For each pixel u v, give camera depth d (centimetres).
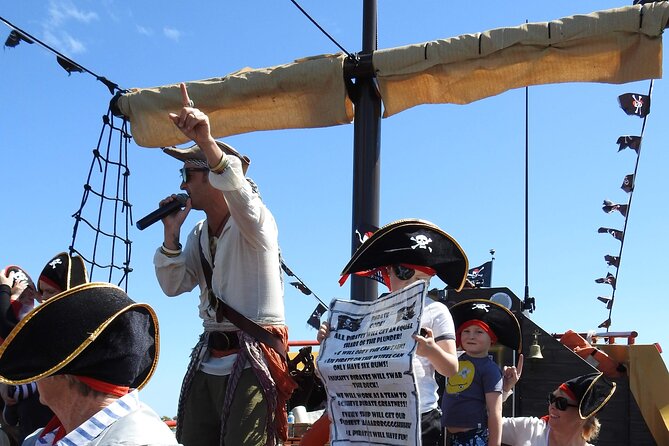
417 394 360
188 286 443
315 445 471
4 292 497
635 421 724
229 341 414
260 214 407
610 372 746
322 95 624
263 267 415
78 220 557
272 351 410
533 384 714
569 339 779
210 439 420
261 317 410
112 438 233
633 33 553
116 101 655
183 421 425
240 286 413
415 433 359
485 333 538
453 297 755
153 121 653
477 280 944
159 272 436
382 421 379
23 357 234
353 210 616
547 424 656
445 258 432
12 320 491
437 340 407
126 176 611
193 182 430
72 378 242
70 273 446
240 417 394
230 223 423
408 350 367
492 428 516
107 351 243
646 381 725
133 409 246
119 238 587
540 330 721
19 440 511
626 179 916
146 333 258
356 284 595
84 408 244
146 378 262
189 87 654
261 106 643
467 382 529
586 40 562
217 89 646
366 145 619
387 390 374
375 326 403
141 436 235
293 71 624
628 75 563
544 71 585
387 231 433
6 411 512
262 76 633
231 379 400
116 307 244
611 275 969
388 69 606
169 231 431
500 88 599
